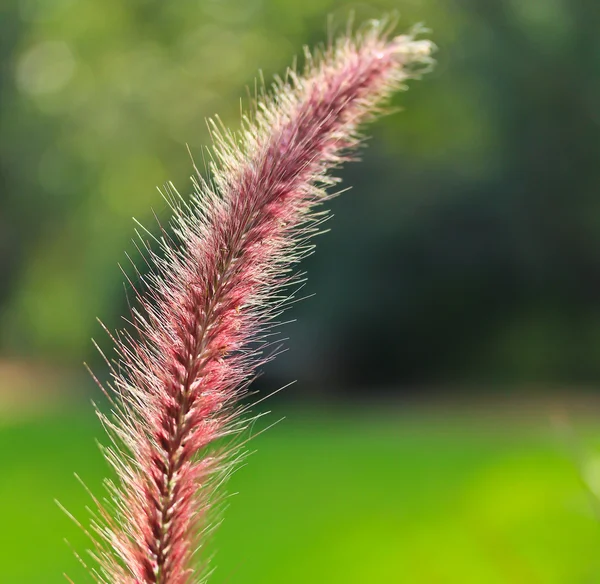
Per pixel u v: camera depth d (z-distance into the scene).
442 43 17.16
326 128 1.53
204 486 1.46
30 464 10.23
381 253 16.42
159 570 1.43
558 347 17.38
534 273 17.12
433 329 16.92
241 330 1.45
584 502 3.01
